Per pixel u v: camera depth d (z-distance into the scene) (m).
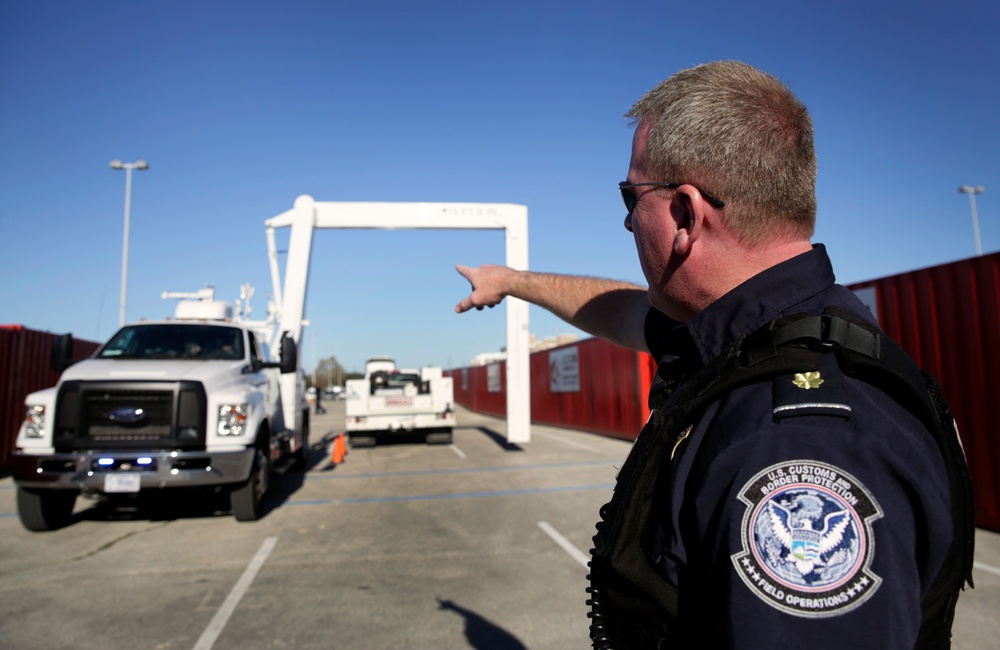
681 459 0.80
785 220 0.90
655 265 1.01
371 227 11.47
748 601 0.64
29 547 6.02
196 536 6.41
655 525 0.82
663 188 0.97
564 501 8.02
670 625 0.78
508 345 12.54
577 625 3.96
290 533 6.52
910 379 0.74
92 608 4.34
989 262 5.90
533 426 21.95
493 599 4.45
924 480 0.68
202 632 3.90
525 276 1.84
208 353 7.71
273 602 4.44
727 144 0.89
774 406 0.73
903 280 6.82
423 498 8.37
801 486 0.67
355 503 8.12
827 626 0.62
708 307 0.91
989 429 5.90
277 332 11.18
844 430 0.69
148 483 6.12
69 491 6.88
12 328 11.16
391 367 22.20
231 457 6.38
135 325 7.97
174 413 6.29
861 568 0.63
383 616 4.14
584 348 18.34
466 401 40.31
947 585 0.73
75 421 6.20
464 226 11.51
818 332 0.77
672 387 1.01
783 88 0.95
